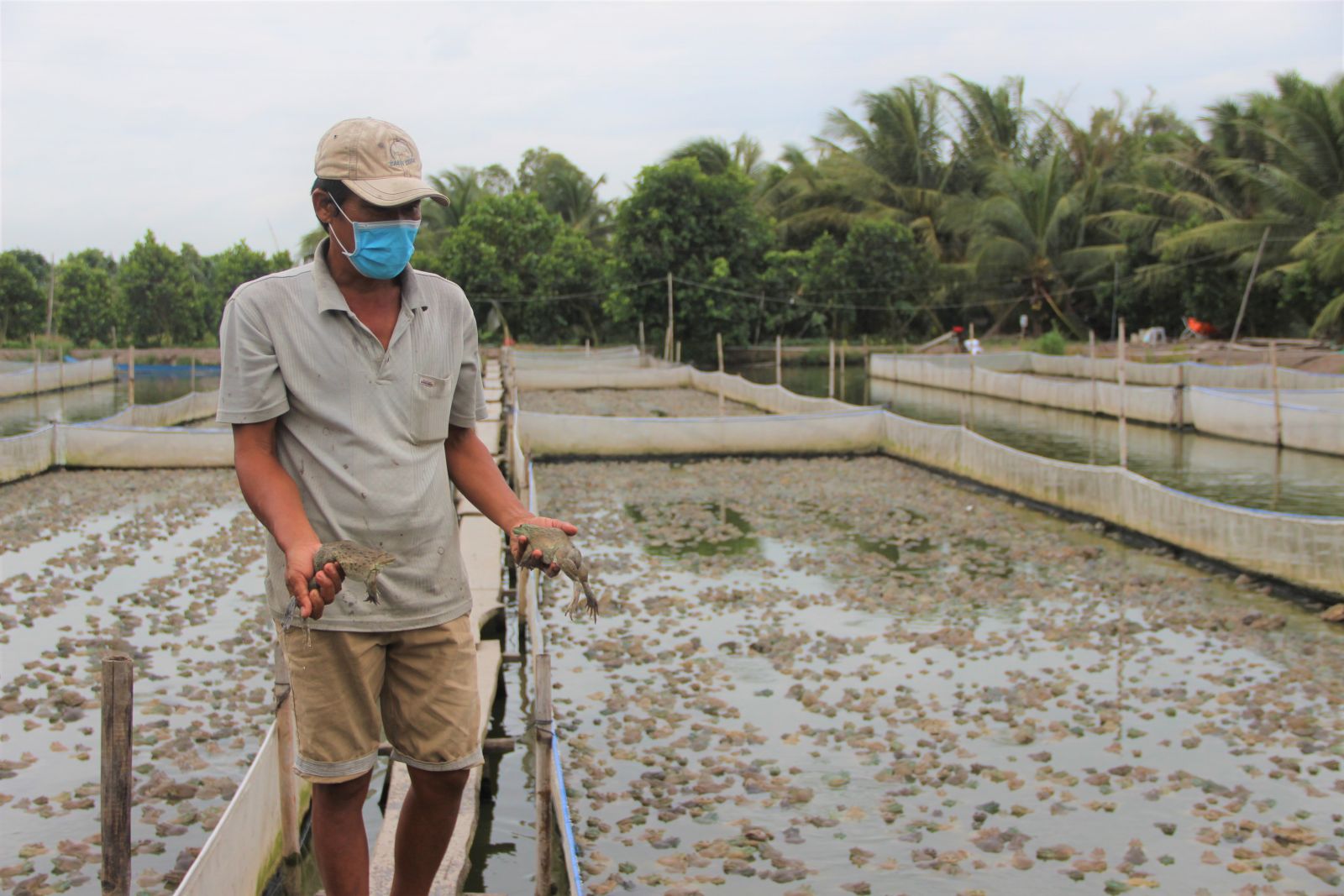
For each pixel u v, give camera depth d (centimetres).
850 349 3975
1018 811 560
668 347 3516
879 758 627
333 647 247
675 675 770
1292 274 2836
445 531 259
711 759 624
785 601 969
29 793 580
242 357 239
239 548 1159
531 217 4147
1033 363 3344
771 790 586
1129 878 496
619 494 1524
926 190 4319
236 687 734
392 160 238
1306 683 738
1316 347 2691
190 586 1002
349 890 262
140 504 1402
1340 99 2969
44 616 897
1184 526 1087
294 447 246
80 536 1213
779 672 778
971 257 4119
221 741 644
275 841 466
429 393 254
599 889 489
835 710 700
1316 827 543
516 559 258
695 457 1838
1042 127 4397
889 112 4353
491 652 752
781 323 4012
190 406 2298
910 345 4041
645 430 1825
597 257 4119
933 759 620
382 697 266
